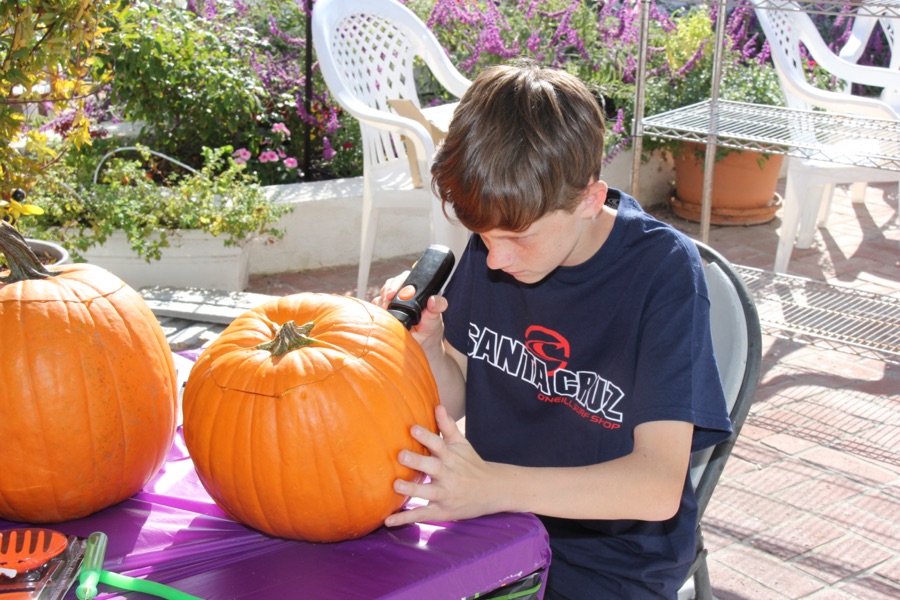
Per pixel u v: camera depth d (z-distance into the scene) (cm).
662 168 523
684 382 112
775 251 451
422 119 363
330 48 353
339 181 439
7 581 86
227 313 227
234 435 94
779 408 307
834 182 388
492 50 480
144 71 398
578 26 512
